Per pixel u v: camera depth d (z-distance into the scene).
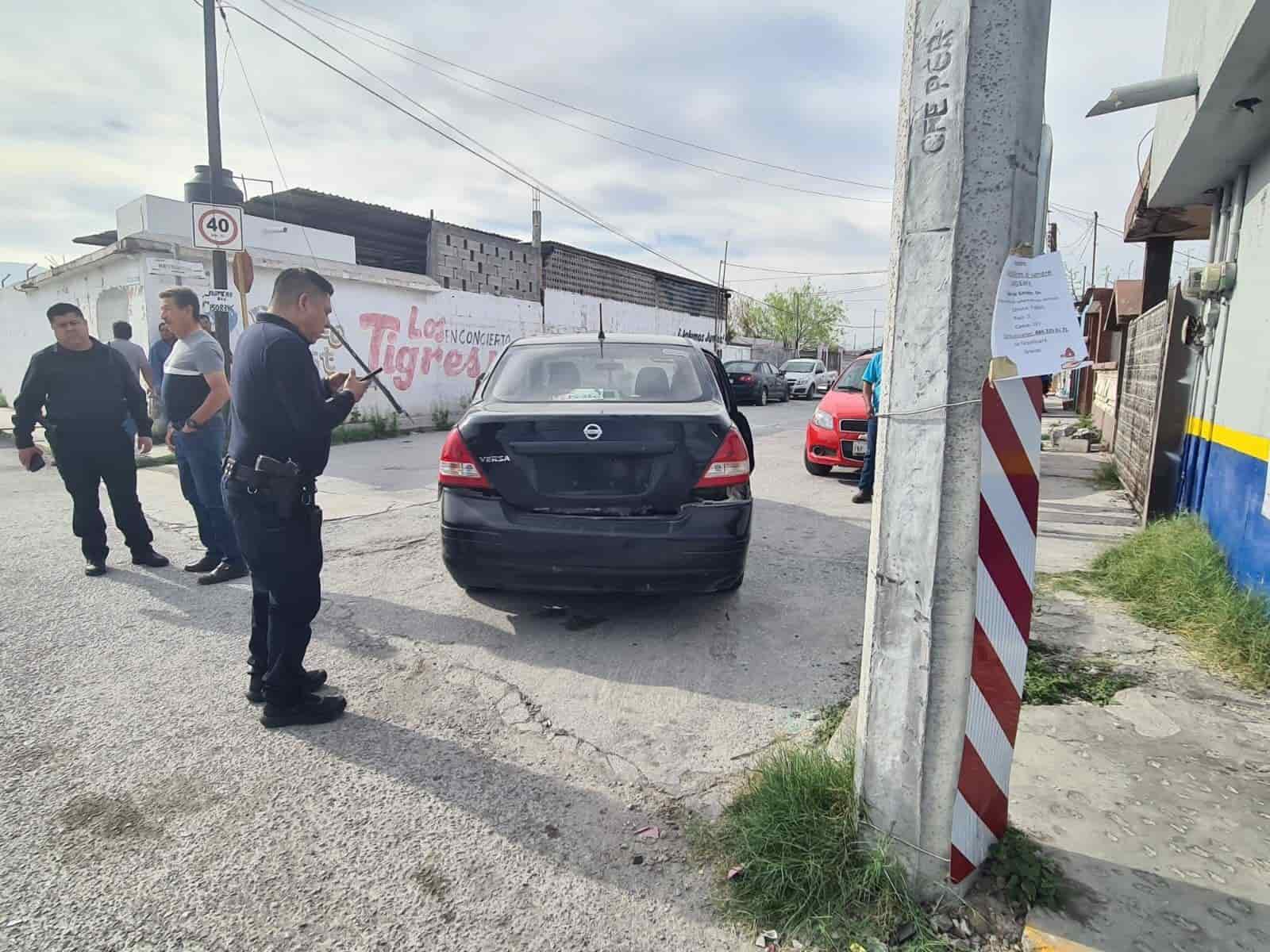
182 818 2.43
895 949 1.87
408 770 2.73
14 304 17.95
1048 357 1.74
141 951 1.89
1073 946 1.85
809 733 3.00
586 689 3.40
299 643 3.02
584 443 3.69
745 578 5.02
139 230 13.81
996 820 2.10
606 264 24.09
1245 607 3.79
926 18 1.72
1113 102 4.36
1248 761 2.71
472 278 18.44
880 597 1.95
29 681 3.40
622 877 2.18
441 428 15.39
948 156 1.72
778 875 2.07
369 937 1.95
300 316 3.02
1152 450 5.95
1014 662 1.97
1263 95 3.91
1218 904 1.99
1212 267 4.77
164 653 3.73
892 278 1.85
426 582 4.88
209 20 9.53
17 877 2.15
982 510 1.83
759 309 55.75
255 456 2.88
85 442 4.79
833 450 8.65
